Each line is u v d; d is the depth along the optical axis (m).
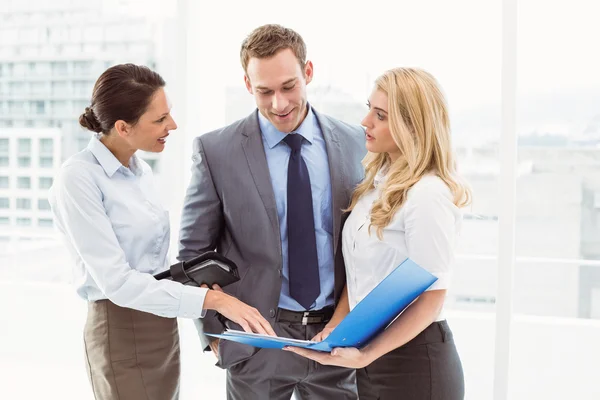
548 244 5.78
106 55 3.79
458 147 3.62
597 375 4.43
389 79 1.50
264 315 1.75
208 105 2.89
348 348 1.37
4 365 4.30
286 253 1.78
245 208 1.76
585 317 6.00
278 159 1.81
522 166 5.36
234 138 1.82
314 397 1.85
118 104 1.51
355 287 1.59
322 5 3.07
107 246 1.50
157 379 1.64
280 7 2.98
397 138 1.48
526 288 6.07
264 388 1.81
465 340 4.68
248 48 1.66
